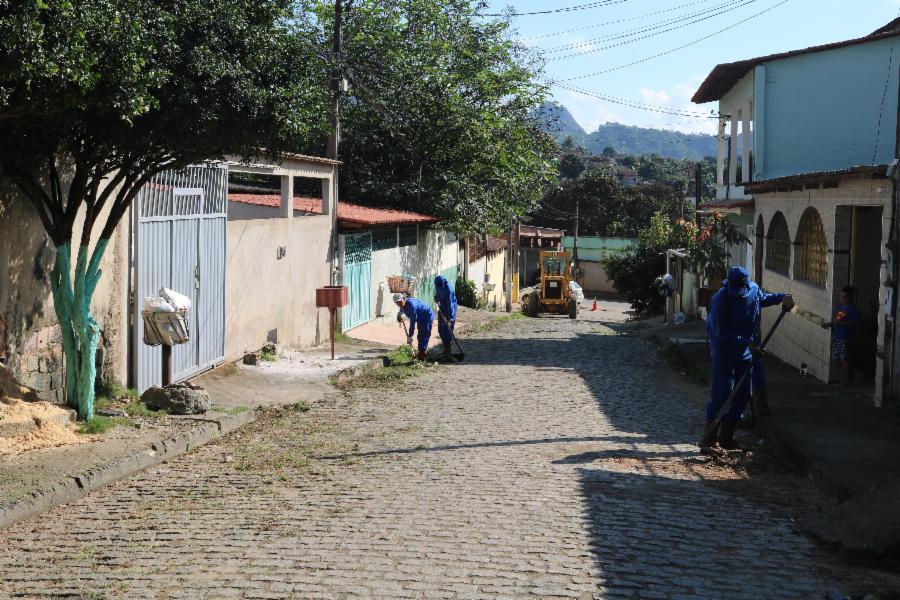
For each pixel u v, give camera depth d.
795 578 5.33
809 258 14.15
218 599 4.92
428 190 26.00
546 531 6.15
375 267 21.81
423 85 26.11
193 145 8.76
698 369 15.29
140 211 10.81
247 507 6.86
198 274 12.56
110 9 7.36
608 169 80.19
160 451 8.51
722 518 6.58
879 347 10.60
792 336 14.66
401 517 6.50
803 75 19.03
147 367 11.19
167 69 8.08
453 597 4.93
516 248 43.31
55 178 8.74
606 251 62.03
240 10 8.73
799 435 8.97
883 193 10.60
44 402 8.84
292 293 16.58
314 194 25.58
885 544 5.69
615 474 7.89
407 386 13.88
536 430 10.14
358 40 25.30
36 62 6.40
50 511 6.83
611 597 4.96
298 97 9.02
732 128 22.72
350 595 4.95
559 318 35.19
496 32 27.23
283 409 11.38
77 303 9.08
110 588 5.12
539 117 30.30
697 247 21.73
